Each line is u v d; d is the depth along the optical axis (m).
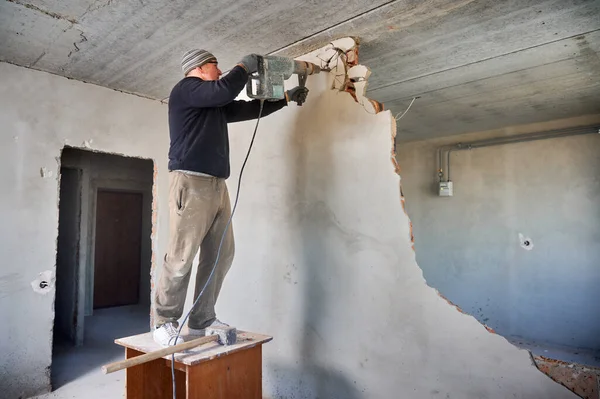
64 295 4.61
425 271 5.32
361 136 2.46
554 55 2.74
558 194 4.39
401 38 2.50
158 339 2.09
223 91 1.89
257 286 2.99
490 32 2.41
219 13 2.20
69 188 4.59
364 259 2.43
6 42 2.63
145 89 3.56
